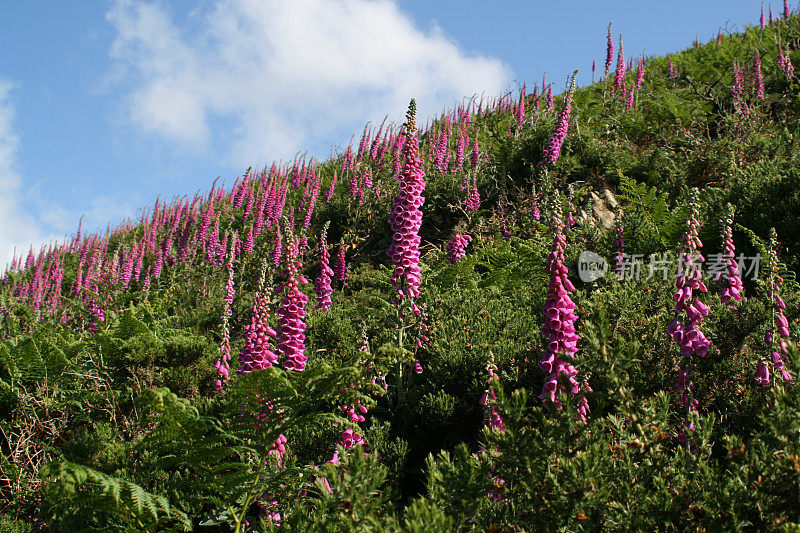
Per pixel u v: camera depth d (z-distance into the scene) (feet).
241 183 70.03
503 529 9.05
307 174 64.39
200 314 35.73
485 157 47.60
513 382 16.93
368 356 12.74
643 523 8.32
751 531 8.36
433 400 16.80
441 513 8.21
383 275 33.04
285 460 12.74
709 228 25.70
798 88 51.37
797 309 17.31
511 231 35.04
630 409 10.15
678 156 38.42
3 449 18.06
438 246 39.65
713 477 9.02
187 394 21.38
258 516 13.34
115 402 19.20
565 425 9.55
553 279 12.60
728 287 16.21
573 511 8.42
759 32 71.36
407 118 21.31
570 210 30.76
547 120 43.96
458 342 19.02
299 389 12.32
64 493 10.74
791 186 25.52
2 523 13.61
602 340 10.59
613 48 55.42
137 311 29.68
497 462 9.40
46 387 18.60
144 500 10.25
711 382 15.44
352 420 13.93
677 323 12.84
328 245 41.96
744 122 41.24
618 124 46.44
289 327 15.55
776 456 8.69
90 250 68.23
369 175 49.57
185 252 53.42
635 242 26.58
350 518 8.54
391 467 15.29
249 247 48.91
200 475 12.33
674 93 53.57
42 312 47.85
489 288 27.04
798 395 9.44
